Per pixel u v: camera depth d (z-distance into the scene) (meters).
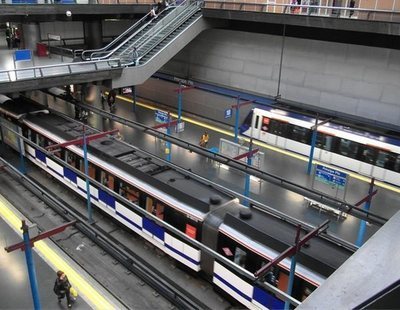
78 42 37.94
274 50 27.95
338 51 24.77
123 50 27.52
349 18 21.02
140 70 25.17
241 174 22.58
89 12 28.20
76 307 11.88
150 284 13.66
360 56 23.89
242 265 12.52
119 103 35.25
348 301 2.79
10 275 13.04
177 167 16.55
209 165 23.75
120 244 16.44
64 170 19.59
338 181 19.88
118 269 14.50
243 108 28.83
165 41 26.77
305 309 2.79
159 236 15.04
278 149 26.12
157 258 15.69
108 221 17.98
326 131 23.42
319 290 2.94
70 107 33.75
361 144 22.12
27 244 10.09
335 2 24.50
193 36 27.73
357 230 17.83
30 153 22.36
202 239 13.61
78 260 14.85
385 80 23.23
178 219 14.27
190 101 32.62
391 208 19.73
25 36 30.98
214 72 32.41
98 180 17.47
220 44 31.20
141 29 28.69
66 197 19.97
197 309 12.48
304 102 27.36
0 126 24.44
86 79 22.66
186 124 30.61
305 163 24.36
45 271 13.34
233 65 30.83
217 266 13.30
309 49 26.09
